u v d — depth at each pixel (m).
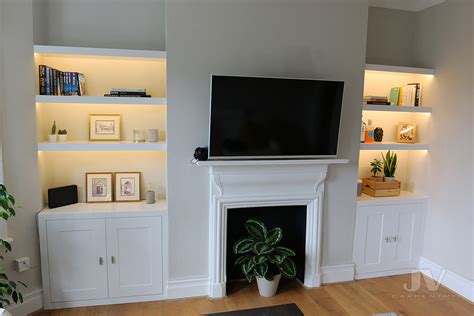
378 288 2.99
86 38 2.72
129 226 2.62
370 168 3.48
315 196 2.89
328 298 2.81
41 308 2.56
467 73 2.87
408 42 3.45
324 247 3.02
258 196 2.77
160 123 2.93
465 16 2.88
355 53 2.88
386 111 3.24
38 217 2.48
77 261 2.58
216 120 2.49
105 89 2.80
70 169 2.82
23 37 2.39
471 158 2.84
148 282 2.71
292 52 2.74
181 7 2.50
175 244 2.70
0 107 2.30
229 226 3.02
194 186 2.68
